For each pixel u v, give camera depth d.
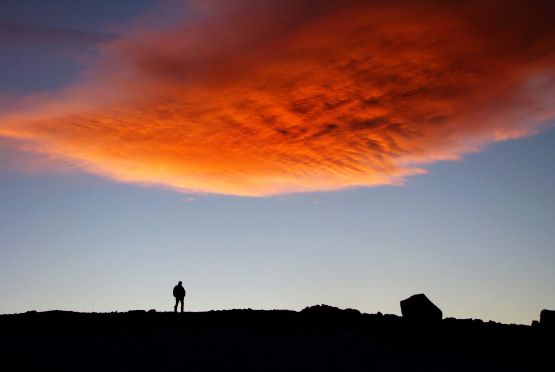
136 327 27.44
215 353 22.98
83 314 30.19
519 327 26.83
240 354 22.92
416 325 25.83
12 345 23.52
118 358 21.98
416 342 24.97
